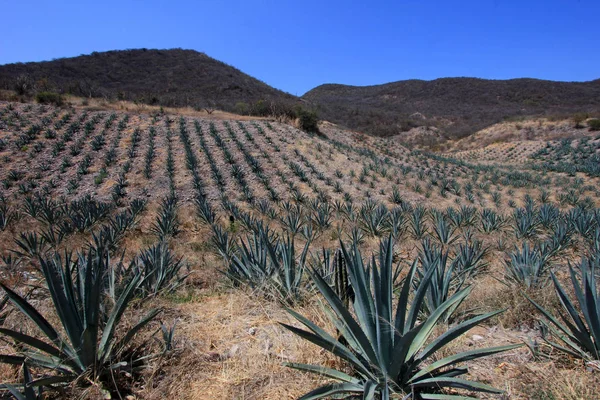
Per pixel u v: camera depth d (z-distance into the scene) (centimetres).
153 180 1856
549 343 322
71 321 275
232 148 2423
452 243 1034
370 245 973
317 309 407
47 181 1764
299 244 970
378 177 2291
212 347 346
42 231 941
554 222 1241
